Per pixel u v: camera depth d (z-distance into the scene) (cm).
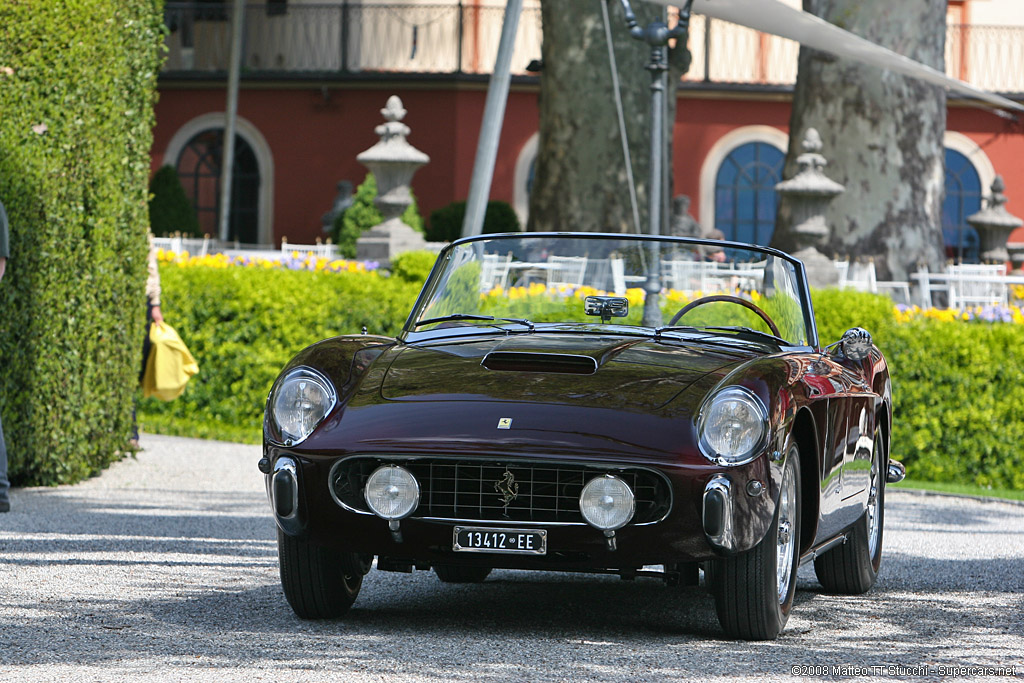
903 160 3969
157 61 1939
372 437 962
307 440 979
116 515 1570
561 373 1030
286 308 2503
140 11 1881
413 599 1157
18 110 1692
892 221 3969
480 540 950
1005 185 6209
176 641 959
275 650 935
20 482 1759
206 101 6019
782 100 6034
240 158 6047
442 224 5300
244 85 5962
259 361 2502
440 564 973
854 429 1166
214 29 6047
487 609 1117
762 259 1202
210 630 999
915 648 1012
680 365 1044
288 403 1006
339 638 981
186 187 6084
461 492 960
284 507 978
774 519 959
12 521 1496
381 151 4041
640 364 1043
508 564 962
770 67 6091
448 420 966
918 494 2125
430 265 2692
